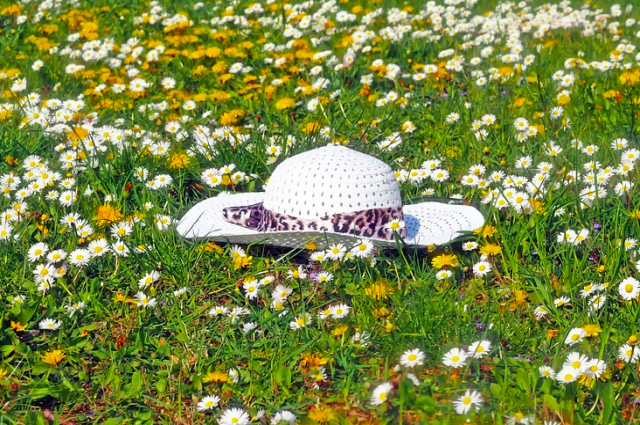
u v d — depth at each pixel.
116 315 5.32
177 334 5.13
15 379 4.64
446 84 10.09
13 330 5.05
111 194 6.86
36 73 10.38
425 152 8.31
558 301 5.11
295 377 4.64
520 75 9.92
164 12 13.49
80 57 11.22
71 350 4.91
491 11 13.93
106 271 5.83
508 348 4.78
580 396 4.29
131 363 4.82
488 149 7.80
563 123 8.24
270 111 9.14
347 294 5.40
